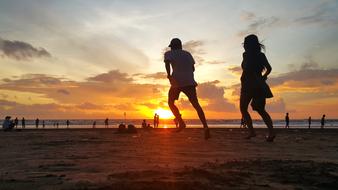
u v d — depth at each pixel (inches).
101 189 139.3
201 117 231.0
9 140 561.3
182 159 259.4
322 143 528.7
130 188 138.2
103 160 251.0
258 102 255.0
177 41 233.1
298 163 223.0
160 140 568.4
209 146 416.5
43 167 213.2
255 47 249.6
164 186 141.5
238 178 169.5
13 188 147.4
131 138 647.8
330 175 181.0
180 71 226.5
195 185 145.6
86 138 639.1
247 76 252.4
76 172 191.3
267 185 157.4
